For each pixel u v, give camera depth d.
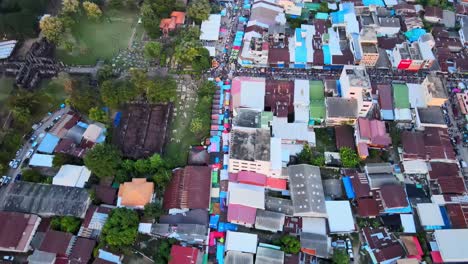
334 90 161.25
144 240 129.62
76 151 144.00
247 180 137.00
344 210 133.12
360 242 130.50
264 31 187.38
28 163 145.75
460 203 134.88
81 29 192.62
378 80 174.62
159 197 139.00
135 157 145.25
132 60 180.12
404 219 132.75
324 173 146.38
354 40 177.88
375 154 149.50
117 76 173.62
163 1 192.38
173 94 160.75
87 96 155.75
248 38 182.88
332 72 177.62
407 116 158.00
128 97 156.62
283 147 150.50
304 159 146.62
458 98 165.38
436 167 143.88
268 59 175.62
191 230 126.50
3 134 153.88
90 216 129.62
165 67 177.50
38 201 131.75
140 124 154.12
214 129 154.62
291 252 124.19
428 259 125.94
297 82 164.62
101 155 134.88
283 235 129.88
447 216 133.75
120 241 122.06
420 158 146.00
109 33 191.88
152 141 149.88
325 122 156.88
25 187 135.62
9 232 124.56
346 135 153.12
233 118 153.88
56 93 167.25
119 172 138.25
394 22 190.12
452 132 158.88
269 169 136.88
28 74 167.88
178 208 132.88
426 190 142.62
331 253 125.50
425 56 171.88
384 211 133.38
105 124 154.50
